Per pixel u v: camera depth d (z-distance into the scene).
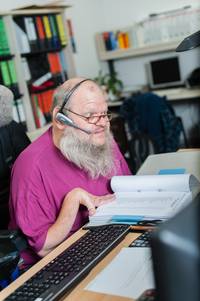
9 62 3.36
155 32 4.80
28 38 3.60
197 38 1.26
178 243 0.50
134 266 1.04
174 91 4.67
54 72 3.90
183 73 5.00
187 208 0.57
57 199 1.54
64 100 1.51
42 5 3.67
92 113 1.49
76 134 1.51
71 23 4.64
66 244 1.28
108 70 5.39
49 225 1.52
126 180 1.52
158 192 1.45
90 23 5.03
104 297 0.94
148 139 4.06
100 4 5.23
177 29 4.67
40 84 3.71
